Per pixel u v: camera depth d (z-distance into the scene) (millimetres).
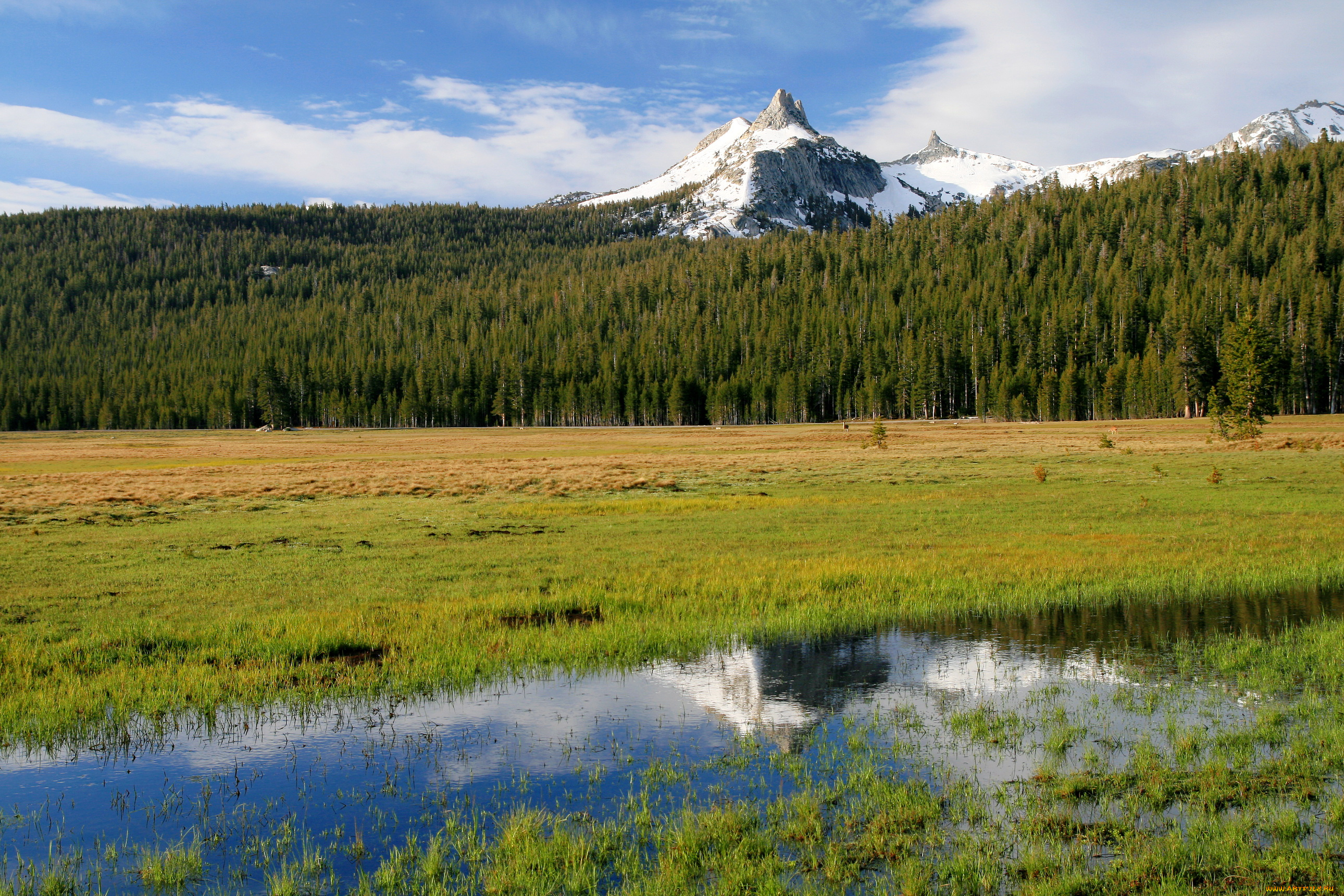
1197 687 12359
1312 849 7438
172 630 16078
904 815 8375
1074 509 31281
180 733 11422
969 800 8750
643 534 28281
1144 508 30688
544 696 12812
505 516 33969
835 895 7020
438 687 13219
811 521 30172
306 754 10680
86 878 7793
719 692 12844
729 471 53031
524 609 17812
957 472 47969
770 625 16375
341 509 37188
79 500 40719
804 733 11039
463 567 22766
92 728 11602
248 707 12375
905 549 24125
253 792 9602
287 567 22750
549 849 7852
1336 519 26625
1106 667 13523
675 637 15586
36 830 8773
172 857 8031
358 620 16656
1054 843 7750
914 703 12094
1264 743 9945
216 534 29359
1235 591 18500
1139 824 8078
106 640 15305
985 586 19031
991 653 14539
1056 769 9516
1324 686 12008
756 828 8289
